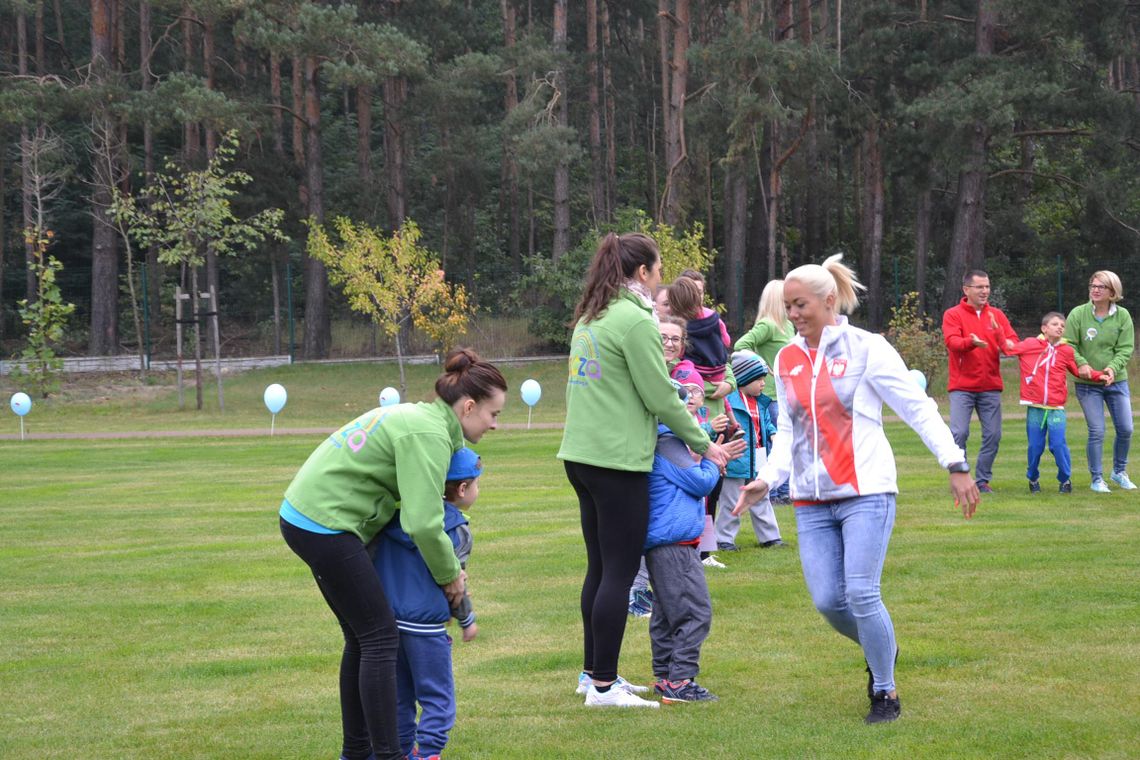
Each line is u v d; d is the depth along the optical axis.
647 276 4.79
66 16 47.62
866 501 4.27
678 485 4.81
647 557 4.85
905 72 32.50
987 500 10.07
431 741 3.94
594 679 4.70
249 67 43.50
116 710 4.82
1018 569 7.13
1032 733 4.12
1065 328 10.51
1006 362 28.02
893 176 36.81
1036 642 5.44
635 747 4.12
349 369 33.25
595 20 42.50
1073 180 37.44
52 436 20.73
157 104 32.69
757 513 8.28
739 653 5.48
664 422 4.62
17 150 42.47
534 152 33.78
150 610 6.77
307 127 35.53
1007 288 36.38
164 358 36.44
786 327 8.37
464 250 46.62
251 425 23.38
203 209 27.08
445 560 3.81
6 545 9.17
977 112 28.12
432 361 34.12
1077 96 31.14
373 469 3.81
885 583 6.82
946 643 5.45
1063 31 29.55
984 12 30.45
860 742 4.09
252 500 11.68
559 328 33.72
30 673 5.43
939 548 7.87
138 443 19.20
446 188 45.44
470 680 5.19
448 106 39.41
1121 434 10.62
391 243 28.41
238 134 33.75
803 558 4.46
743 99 29.83
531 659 5.52
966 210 30.06
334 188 41.44
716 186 48.66
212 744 4.33
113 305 35.84
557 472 13.50
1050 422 10.41
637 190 52.88
